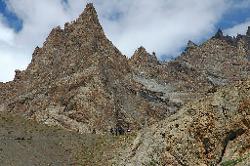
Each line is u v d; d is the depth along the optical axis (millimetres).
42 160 78312
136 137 75250
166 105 140875
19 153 77875
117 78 141125
